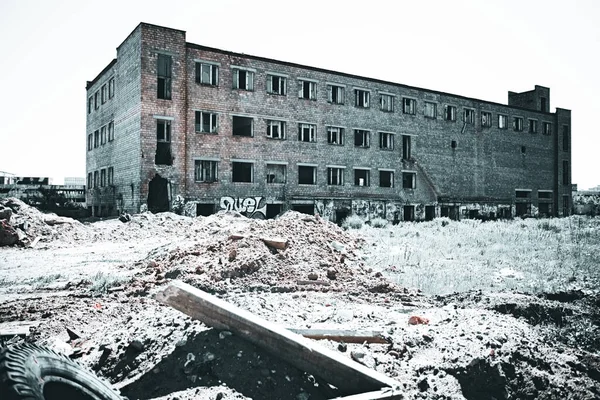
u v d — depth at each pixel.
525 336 5.40
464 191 38.03
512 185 41.38
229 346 4.03
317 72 30.73
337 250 11.30
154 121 24.12
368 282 9.02
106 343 4.47
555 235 16.70
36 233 17.34
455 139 37.84
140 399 3.57
